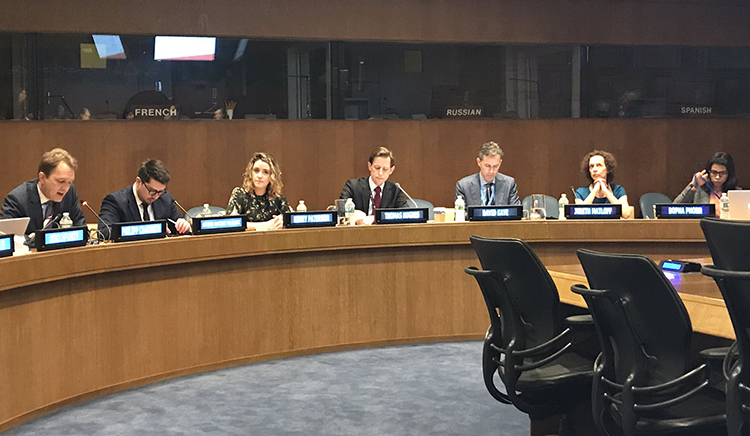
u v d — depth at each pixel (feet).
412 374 14.25
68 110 21.17
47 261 11.92
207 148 22.44
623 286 7.43
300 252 15.80
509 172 24.68
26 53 20.71
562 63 24.71
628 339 7.67
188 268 14.51
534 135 24.73
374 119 23.67
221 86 22.44
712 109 25.55
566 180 24.99
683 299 8.41
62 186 13.69
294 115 23.11
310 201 23.39
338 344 16.29
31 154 20.89
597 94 24.95
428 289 16.85
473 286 17.04
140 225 13.76
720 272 6.39
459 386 13.38
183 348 14.48
